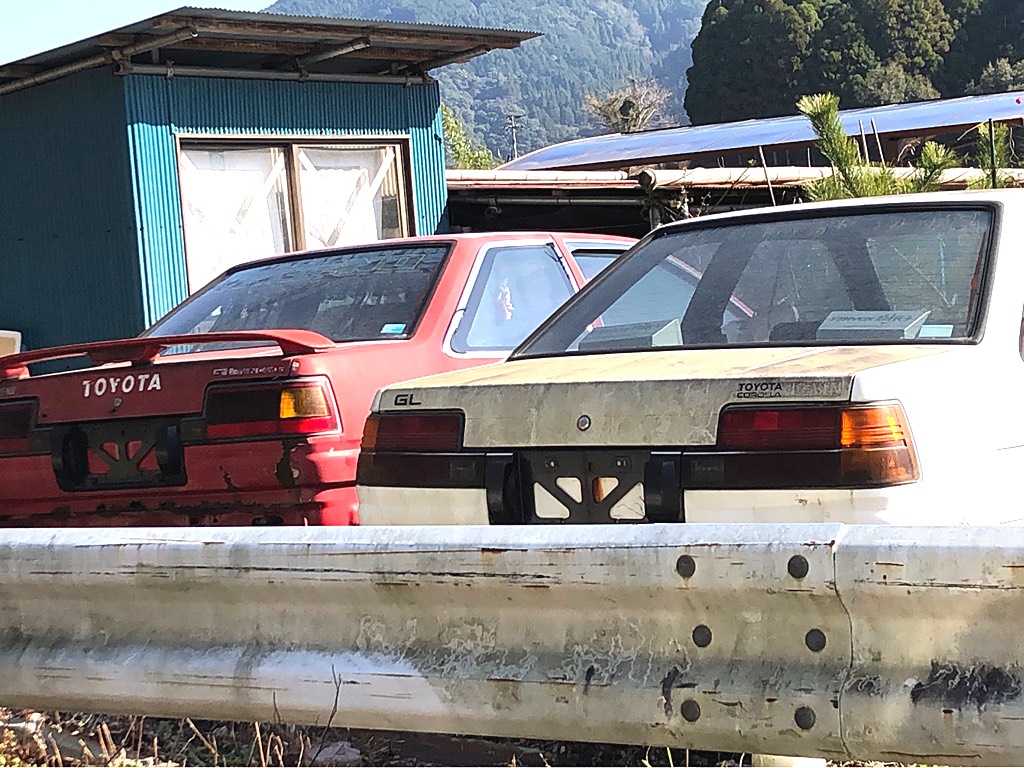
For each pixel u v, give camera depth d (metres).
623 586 2.84
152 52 11.54
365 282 5.72
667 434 3.39
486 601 3.00
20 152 12.41
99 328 11.91
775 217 4.41
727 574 2.74
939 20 57.22
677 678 2.80
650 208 15.19
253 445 4.63
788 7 54.88
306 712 3.14
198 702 3.27
